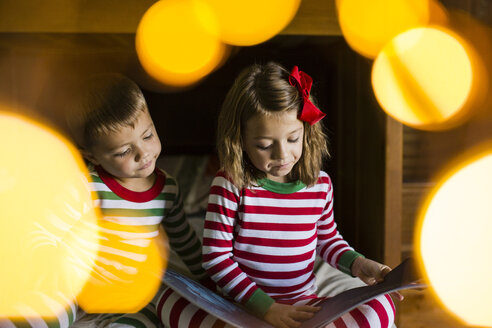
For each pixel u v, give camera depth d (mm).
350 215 1347
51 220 835
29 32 983
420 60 1163
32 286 732
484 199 1144
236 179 782
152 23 1166
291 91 735
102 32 999
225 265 772
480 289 1012
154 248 1064
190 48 1372
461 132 1195
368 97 1189
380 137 1124
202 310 755
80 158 921
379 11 1098
